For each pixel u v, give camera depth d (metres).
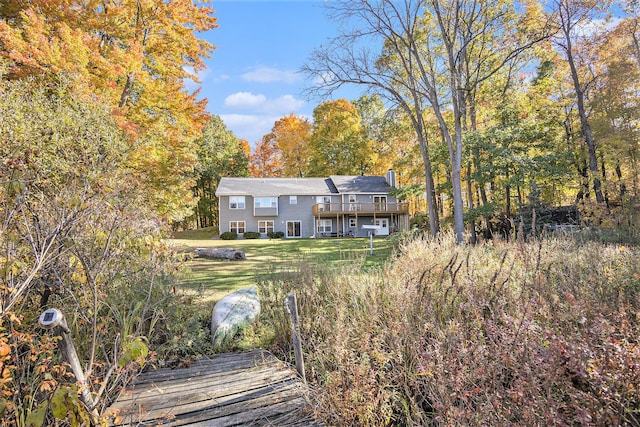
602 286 3.80
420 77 16.08
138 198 4.45
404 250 7.82
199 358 4.16
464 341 2.68
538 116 16.84
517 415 2.15
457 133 13.59
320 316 4.19
